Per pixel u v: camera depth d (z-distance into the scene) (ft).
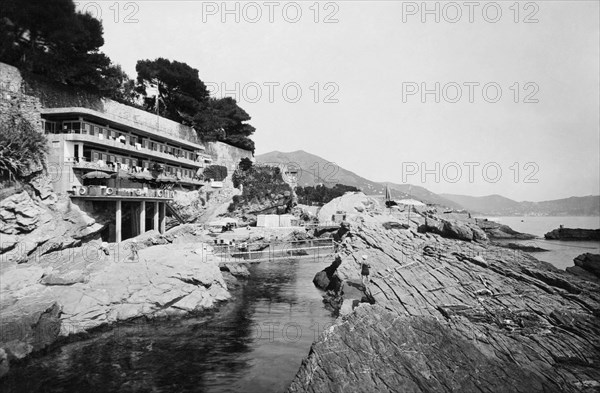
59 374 60.39
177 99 251.19
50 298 76.64
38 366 63.05
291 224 258.16
